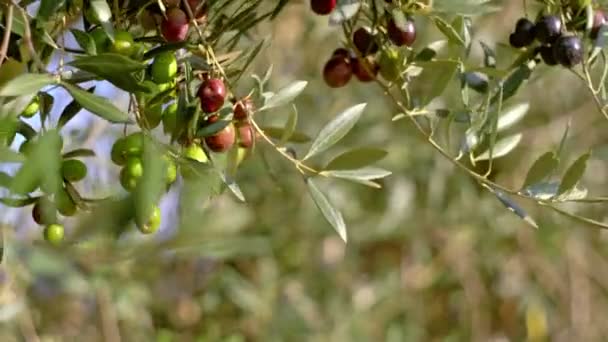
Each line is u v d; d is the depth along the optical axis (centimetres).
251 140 125
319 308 281
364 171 126
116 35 117
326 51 259
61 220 121
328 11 126
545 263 289
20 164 98
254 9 127
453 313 303
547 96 276
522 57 132
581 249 288
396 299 288
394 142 258
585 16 130
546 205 128
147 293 261
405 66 130
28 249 199
